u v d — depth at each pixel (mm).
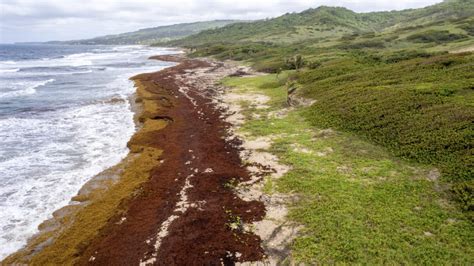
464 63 28578
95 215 13680
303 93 31156
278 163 17531
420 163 15688
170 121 27281
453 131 16953
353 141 19438
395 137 18578
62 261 11102
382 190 13812
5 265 10938
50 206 14406
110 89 42469
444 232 10977
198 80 48344
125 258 11102
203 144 21422
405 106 21453
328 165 16672
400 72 30594
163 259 10938
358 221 11820
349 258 10133
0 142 22312
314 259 10258
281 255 10719
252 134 22516
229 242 11570
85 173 17672
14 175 17312
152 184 16250
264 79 44375
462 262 9656
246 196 14547
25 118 28391
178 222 12914
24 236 12406
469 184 12922
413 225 11445
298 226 12016
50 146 21703
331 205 12969
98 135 24047
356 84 29391
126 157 19938
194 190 15414
